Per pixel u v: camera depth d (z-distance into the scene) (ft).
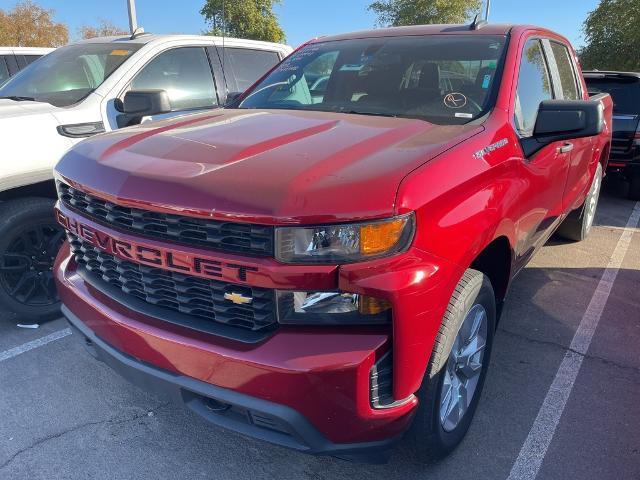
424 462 8.33
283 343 6.09
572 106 8.87
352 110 10.28
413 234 6.19
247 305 6.34
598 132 8.80
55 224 12.16
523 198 9.00
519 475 8.27
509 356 11.44
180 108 15.66
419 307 6.22
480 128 8.46
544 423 9.42
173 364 6.77
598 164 17.13
